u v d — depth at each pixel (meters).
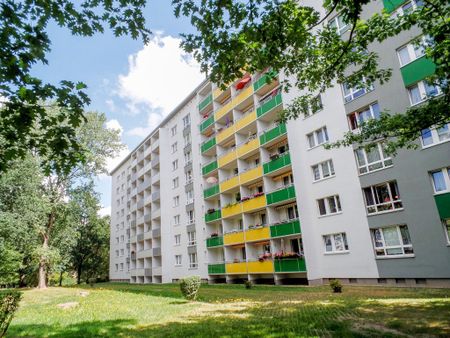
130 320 9.85
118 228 60.16
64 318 11.08
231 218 29.78
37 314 12.55
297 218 21.92
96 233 62.19
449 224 15.16
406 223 16.53
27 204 24.61
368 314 8.45
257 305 11.77
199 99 36.88
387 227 17.55
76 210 37.25
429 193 15.75
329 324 7.49
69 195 36.81
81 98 5.73
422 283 15.65
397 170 17.16
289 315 9.16
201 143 35.31
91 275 63.56
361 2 6.16
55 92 5.53
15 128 5.68
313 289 17.11
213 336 7.06
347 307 9.77
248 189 28.55
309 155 22.48
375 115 18.77
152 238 42.84
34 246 33.41
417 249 15.94
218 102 34.16
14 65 5.04
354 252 18.83
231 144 32.41
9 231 23.81
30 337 8.20
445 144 15.39
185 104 39.69
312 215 21.70
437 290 13.02
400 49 17.64
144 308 12.55
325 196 21.02
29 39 5.14
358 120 19.73
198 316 9.97
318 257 20.98
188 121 38.88
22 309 14.77
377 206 18.12
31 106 5.52
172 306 12.78
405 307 9.12
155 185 45.31
